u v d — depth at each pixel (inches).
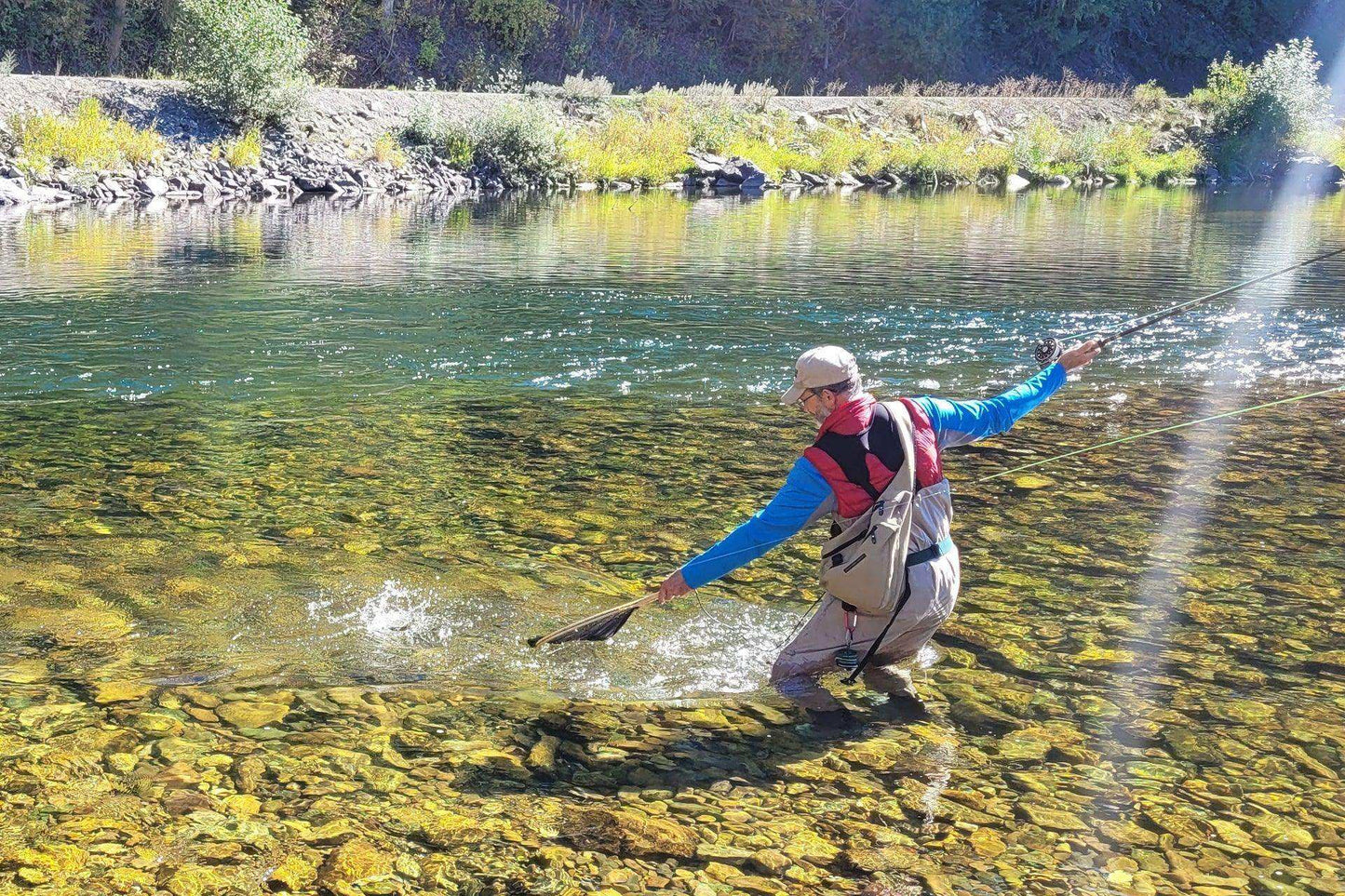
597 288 533.0
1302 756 140.9
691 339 420.5
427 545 205.9
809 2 1743.4
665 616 179.0
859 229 828.6
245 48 972.6
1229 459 269.6
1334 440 287.0
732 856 120.3
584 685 157.3
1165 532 218.4
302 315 447.2
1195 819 128.1
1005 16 2054.6
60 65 1023.6
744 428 295.7
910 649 165.2
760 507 230.7
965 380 362.9
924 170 1374.3
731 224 839.7
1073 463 265.4
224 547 202.1
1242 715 150.9
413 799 128.5
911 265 634.8
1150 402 333.4
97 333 401.7
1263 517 227.5
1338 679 160.6
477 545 206.5
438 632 171.5
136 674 155.0
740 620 178.7
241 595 181.5
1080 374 373.7
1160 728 147.4
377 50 1352.1
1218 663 165.2
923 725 148.3
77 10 1127.0
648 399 327.9
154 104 957.8
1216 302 524.7
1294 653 168.4
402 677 157.3
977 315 479.8
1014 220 927.7
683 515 225.3
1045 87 1822.1
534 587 188.4
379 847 119.8
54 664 156.7
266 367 359.9
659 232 778.2
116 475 244.7
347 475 248.7
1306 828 126.7
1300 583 194.1
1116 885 117.0
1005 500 237.6
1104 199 1187.3
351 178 991.0
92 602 177.2
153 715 143.9
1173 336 442.6
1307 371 378.9
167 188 891.4
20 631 166.4
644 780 134.3
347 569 193.3
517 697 153.3
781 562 202.8
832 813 128.4
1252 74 1684.3
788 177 1278.3
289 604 179.2
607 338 418.0
